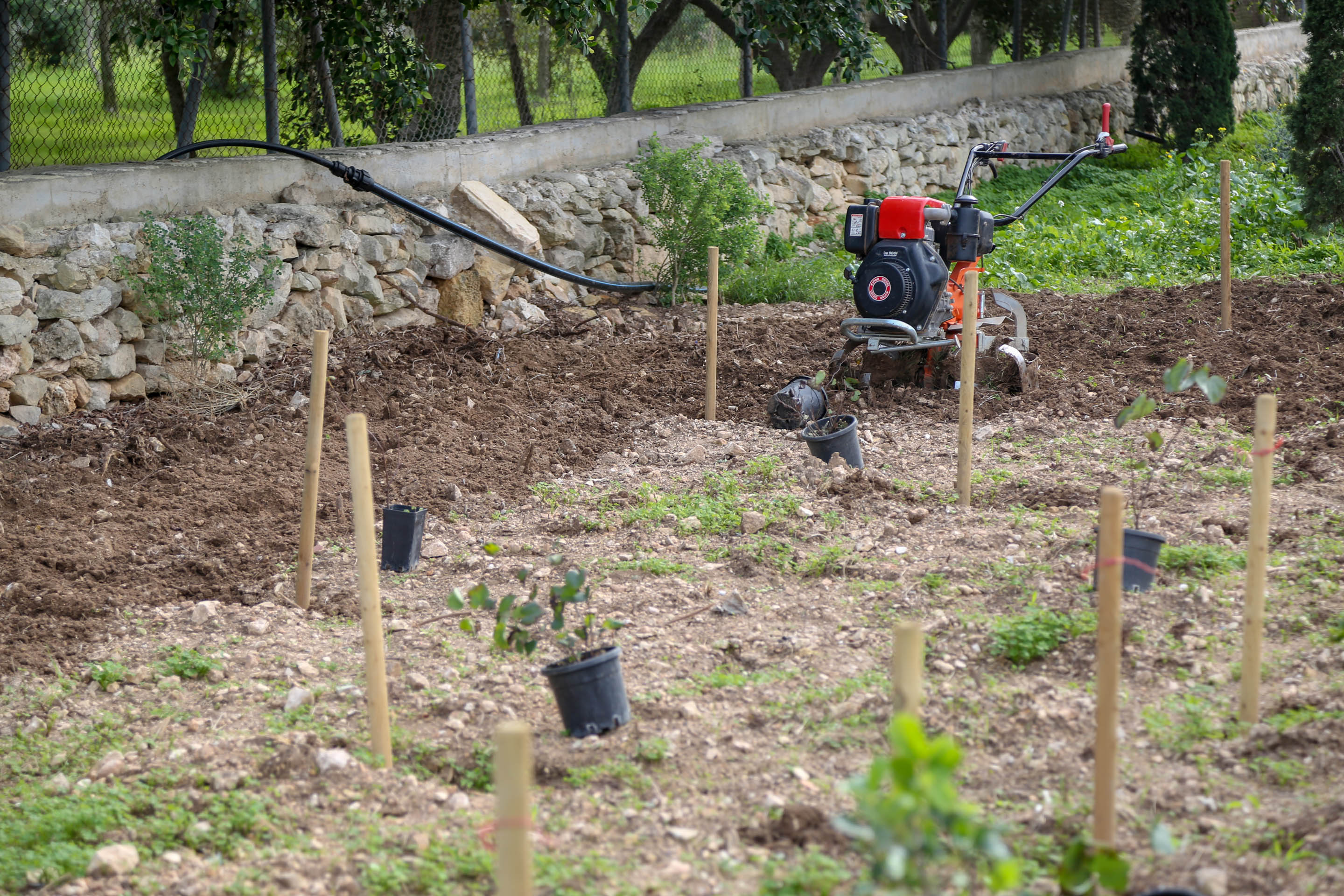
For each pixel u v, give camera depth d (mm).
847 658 4516
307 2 9828
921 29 18125
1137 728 3885
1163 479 6273
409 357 8797
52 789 3840
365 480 3781
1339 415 7141
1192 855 3156
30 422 7180
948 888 2955
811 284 11609
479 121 11703
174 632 4992
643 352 9297
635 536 5887
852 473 6371
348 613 5145
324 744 4020
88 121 8734
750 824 3443
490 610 4996
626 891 3125
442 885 3205
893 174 15133
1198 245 12375
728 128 13242
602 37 12617
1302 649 4332
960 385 6066
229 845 3453
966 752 3801
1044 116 18203
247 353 8258
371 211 9352
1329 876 2941
